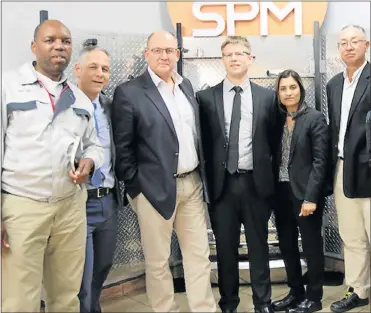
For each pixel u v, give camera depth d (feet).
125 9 10.40
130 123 7.47
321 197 8.32
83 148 6.92
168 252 7.89
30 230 6.37
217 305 8.35
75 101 6.71
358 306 8.71
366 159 8.09
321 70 10.26
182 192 7.77
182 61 10.19
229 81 8.03
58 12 9.50
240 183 7.91
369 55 10.27
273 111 8.18
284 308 8.73
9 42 8.70
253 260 8.14
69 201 6.71
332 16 10.86
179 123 7.64
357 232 8.63
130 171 7.61
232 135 7.88
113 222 7.91
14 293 6.46
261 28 10.51
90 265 7.64
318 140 8.01
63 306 7.10
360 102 8.04
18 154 6.29
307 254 8.41
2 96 6.27
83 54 7.53
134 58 9.72
